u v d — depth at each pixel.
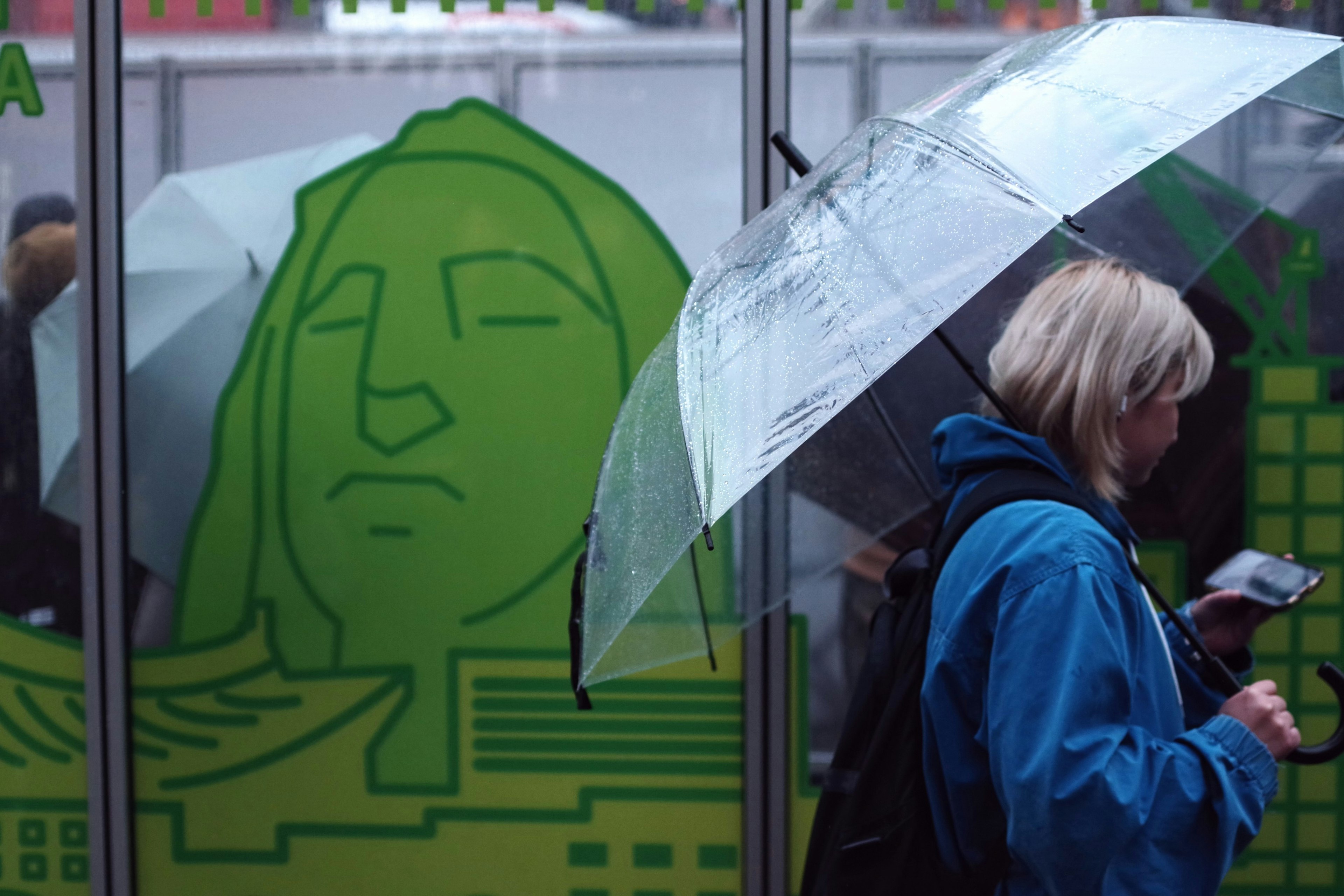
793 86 2.20
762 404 1.04
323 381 2.26
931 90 1.39
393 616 2.27
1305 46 1.26
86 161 2.26
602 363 2.24
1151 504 2.20
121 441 2.28
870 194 1.16
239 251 2.26
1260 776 1.17
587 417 2.25
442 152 2.24
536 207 2.24
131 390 2.28
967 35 2.18
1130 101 1.19
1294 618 2.19
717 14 2.21
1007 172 1.11
